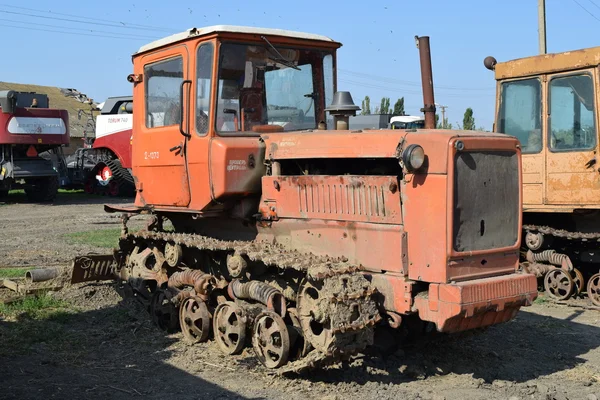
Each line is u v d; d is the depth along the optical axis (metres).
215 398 5.08
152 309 7.01
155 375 5.61
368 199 5.36
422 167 5.03
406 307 5.06
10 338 6.51
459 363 6.00
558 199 8.88
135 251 7.61
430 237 4.98
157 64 6.90
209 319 6.37
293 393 5.18
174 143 6.62
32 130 19.45
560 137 8.91
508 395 5.21
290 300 5.82
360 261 5.45
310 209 5.78
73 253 11.65
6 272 9.65
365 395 5.14
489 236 5.18
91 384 5.38
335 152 5.55
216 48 6.13
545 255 9.02
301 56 6.71
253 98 6.38
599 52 8.43
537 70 9.13
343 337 5.02
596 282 8.77
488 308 4.97
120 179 21.80
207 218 6.79
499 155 5.24
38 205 20.22
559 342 6.80
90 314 7.47
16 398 5.03
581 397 5.24
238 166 6.04
